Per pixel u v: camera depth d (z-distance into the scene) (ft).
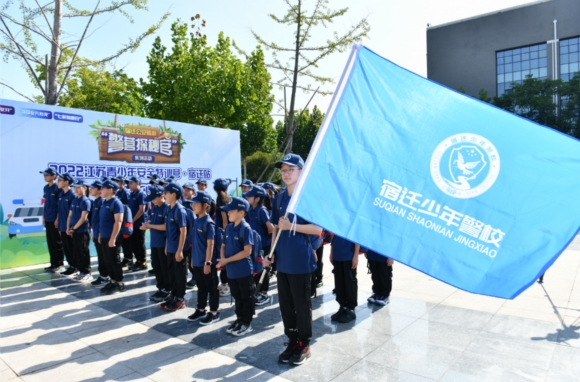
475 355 13.32
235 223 15.49
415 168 8.98
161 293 20.29
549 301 19.21
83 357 13.55
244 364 12.91
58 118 29.45
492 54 156.04
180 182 36.65
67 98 49.73
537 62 148.05
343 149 9.47
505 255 8.31
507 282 8.18
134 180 27.63
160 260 20.12
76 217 24.56
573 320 16.55
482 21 157.69
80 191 24.66
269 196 24.79
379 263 18.86
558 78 133.18
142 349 14.17
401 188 8.96
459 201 8.64
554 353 13.38
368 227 8.96
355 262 16.67
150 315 17.95
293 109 42.09
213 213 21.59
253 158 119.03
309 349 13.38
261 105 59.00
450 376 11.90
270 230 19.98
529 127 8.75
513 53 153.17
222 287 21.43
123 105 61.31
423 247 8.64
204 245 16.72
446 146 8.91
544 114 122.72
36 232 28.94
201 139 38.24
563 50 143.23
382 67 9.77
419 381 11.63
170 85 64.23
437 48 168.14
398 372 12.19
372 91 9.64
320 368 12.53
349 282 16.65
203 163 38.42
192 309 18.83
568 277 23.89
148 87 64.75
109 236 21.57
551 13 143.64
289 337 13.25
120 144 32.76
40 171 27.86
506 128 8.79
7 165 27.35
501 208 8.46
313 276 15.60
